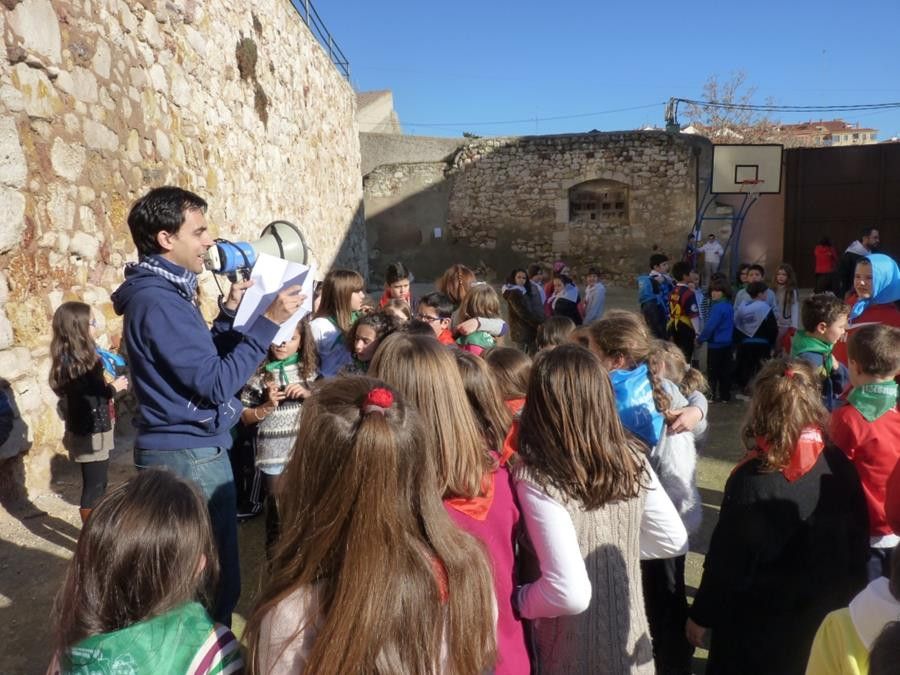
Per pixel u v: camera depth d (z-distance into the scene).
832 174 14.92
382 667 1.00
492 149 17.61
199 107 6.32
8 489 3.50
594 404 1.57
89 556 1.08
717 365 6.37
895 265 3.83
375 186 18.28
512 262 17.75
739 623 1.86
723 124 27.86
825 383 3.71
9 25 3.60
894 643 0.94
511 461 1.70
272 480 2.82
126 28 4.95
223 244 2.20
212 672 1.11
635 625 1.64
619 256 17.03
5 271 3.52
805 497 1.79
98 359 3.04
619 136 16.75
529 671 1.52
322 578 1.07
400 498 1.09
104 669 1.05
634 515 1.65
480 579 1.16
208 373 1.87
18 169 3.62
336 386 1.19
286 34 9.61
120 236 4.76
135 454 2.00
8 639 2.48
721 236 15.61
